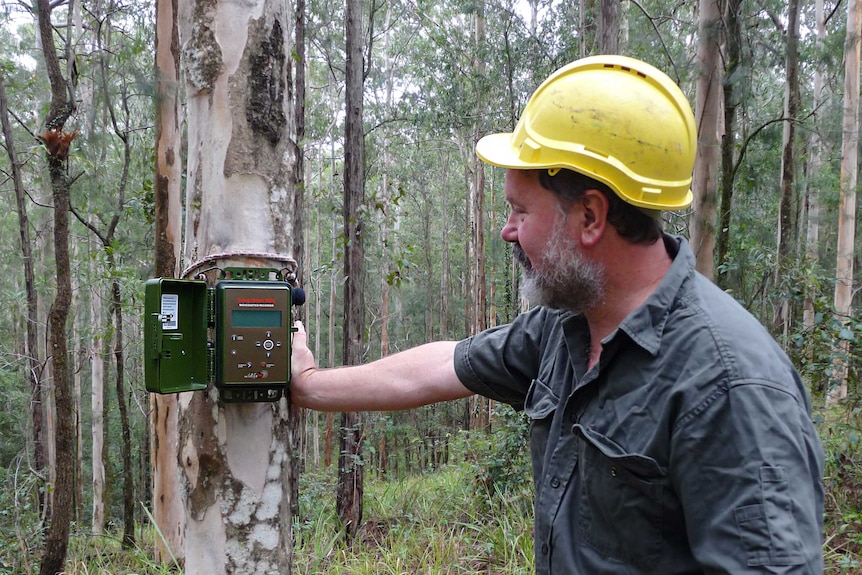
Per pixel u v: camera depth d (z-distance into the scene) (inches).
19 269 658.8
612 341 48.5
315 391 70.8
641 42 305.3
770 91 632.4
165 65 246.7
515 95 571.5
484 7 526.6
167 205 247.9
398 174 909.2
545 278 51.9
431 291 1032.8
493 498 228.7
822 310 211.8
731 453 41.9
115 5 416.5
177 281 60.1
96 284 397.1
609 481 47.8
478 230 731.4
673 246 54.6
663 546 46.2
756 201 471.2
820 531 41.2
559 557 51.7
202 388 61.9
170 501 260.2
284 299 64.2
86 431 831.7
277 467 68.8
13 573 216.5
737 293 270.8
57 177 193.3
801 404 44.0
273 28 68.6
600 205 49.5
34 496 291.1
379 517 254.4
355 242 255.8
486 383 66.6
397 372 70.2
